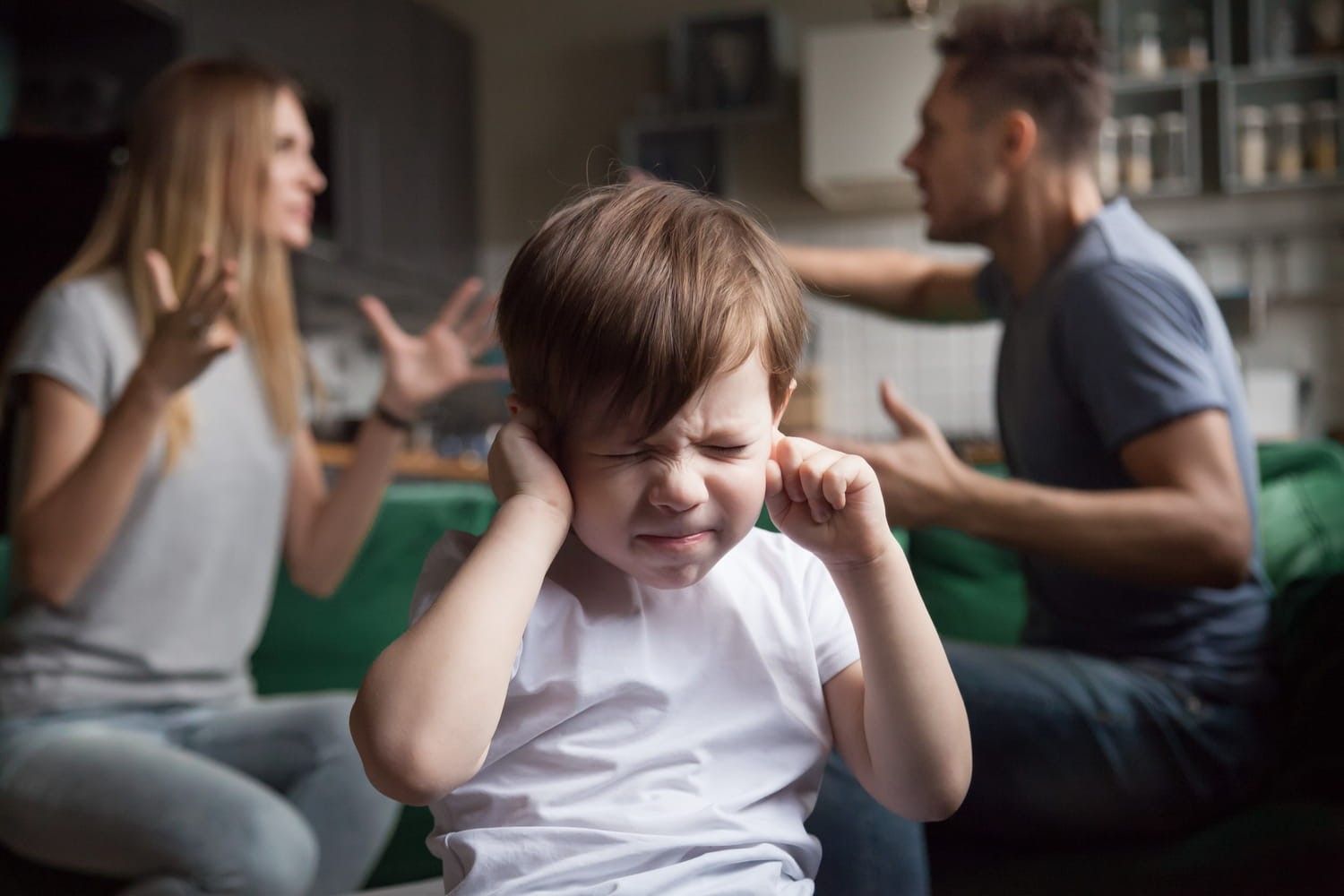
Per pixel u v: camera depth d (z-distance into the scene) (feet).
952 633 5.57
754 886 2.53
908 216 17.81
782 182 18.22
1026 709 4.10
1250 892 3.80
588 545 2.63
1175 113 16.33
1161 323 4.39
